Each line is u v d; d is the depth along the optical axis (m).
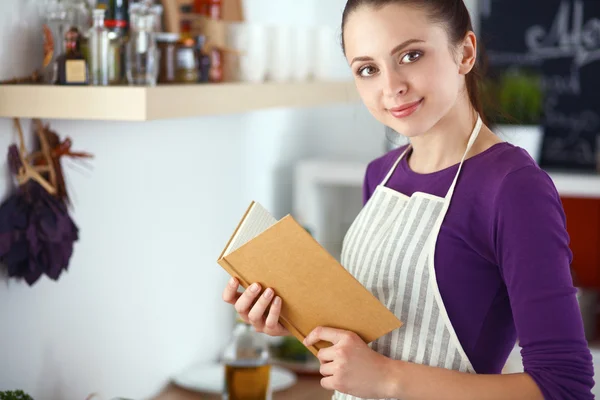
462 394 1.21
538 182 1.23
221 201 2.52
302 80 2.35
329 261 1.24
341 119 3.19
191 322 2.38
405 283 1.34
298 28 2.31
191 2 2.02
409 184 1.42
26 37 1.62
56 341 1.79
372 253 1.40
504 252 1.23
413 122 1.27
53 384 1.78
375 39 1.25
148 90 1.46
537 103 2.96
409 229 1.35
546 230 1.20
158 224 2.17
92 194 1.87
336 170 2.87
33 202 1.59
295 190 2.92
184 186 2.29
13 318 1.64
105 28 1.57
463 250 1.29
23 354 1.68
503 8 3.04
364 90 1.31
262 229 1.33
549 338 1.17
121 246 2.00
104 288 1.95
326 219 3.07
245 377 2.02
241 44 2.04
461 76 1.34
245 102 1.91
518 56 3.04
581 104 3.00
